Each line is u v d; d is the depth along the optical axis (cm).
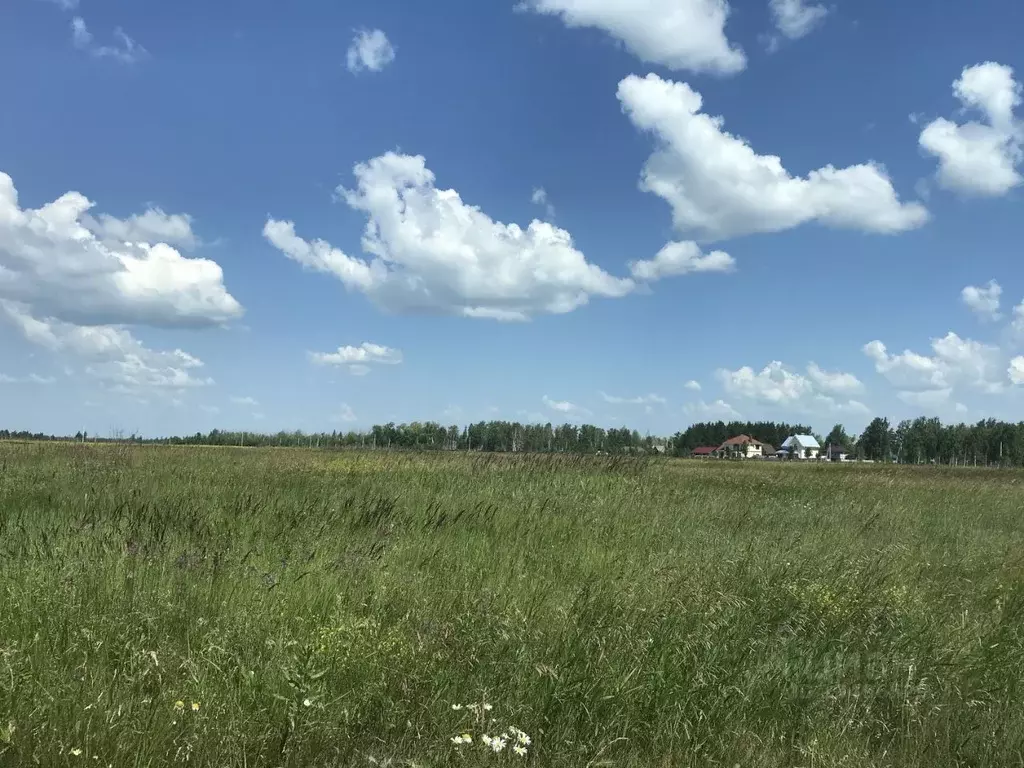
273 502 881
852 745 354
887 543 889
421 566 593
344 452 1930
